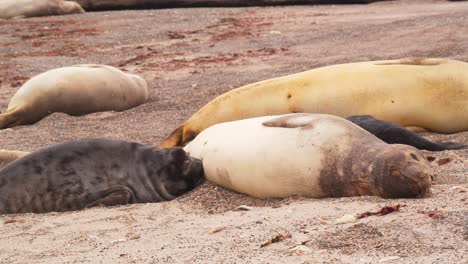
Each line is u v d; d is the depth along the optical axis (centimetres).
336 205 1780
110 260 1541
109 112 3466
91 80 3441
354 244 1445
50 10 7012
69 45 5425
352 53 4366
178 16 6562
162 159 2209
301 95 2623
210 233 1666
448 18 5094
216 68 4341
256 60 4488
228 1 7275
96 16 6862
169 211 1992
